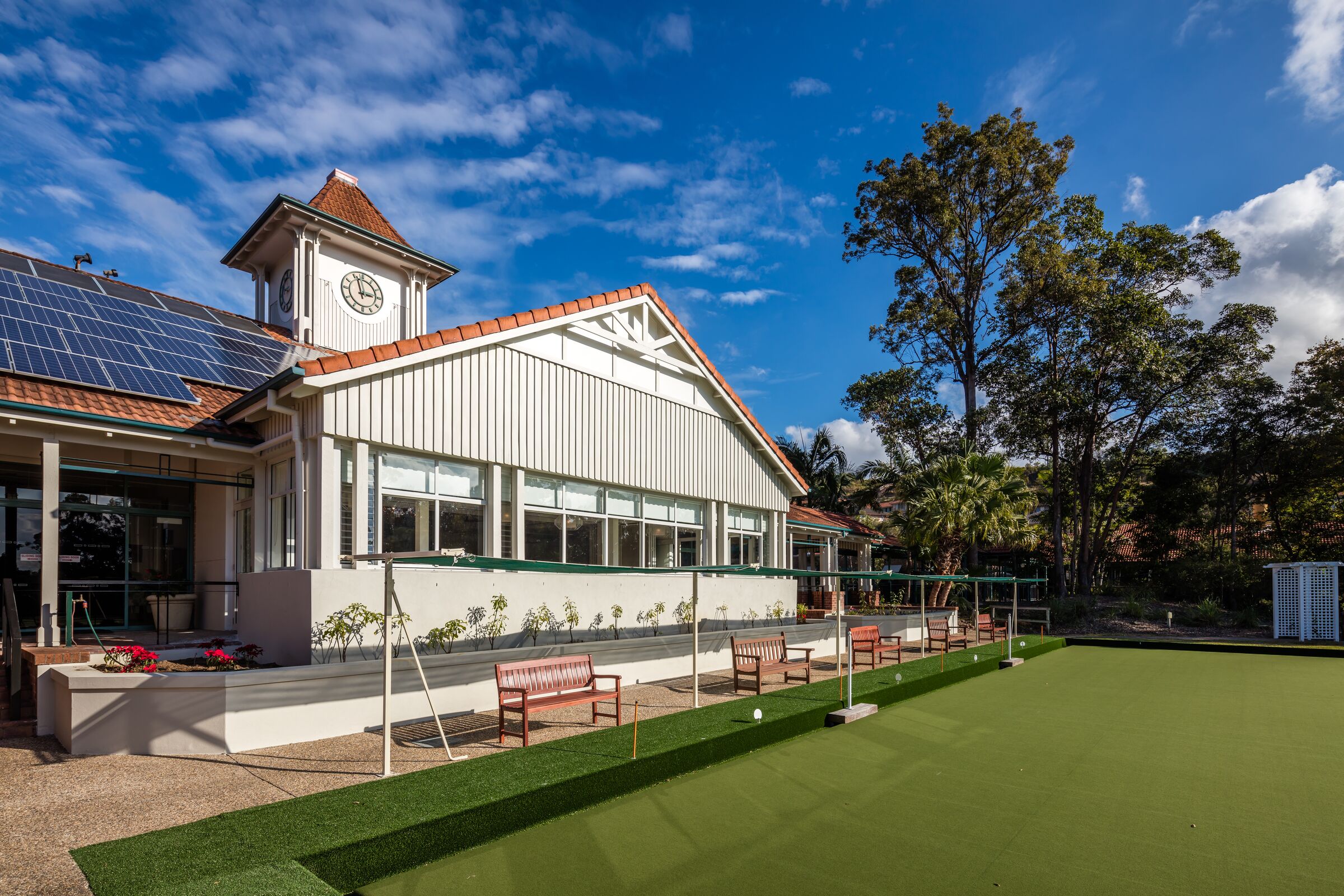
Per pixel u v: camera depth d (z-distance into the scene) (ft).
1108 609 91.20
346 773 21.34
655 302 48.49
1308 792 22.65
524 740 24.57
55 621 29.73
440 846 16.80
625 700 34.42
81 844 16.06
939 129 104.73
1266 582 89.81
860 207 111.86
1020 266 98.58
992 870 16.48
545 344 41.14
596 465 43.83
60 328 37.24
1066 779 23.86
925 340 111.65
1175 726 32.63
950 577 45.78
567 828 18.78
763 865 16.58
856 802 21.17
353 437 31.81
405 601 31.42
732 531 56.85
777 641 42.11
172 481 42.57
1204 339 95.76
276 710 24.81
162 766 22.08
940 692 41.93
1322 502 101.81
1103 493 116.88
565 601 39.24
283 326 59.57
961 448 103.55
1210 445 106.73
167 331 43.45
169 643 33.47
